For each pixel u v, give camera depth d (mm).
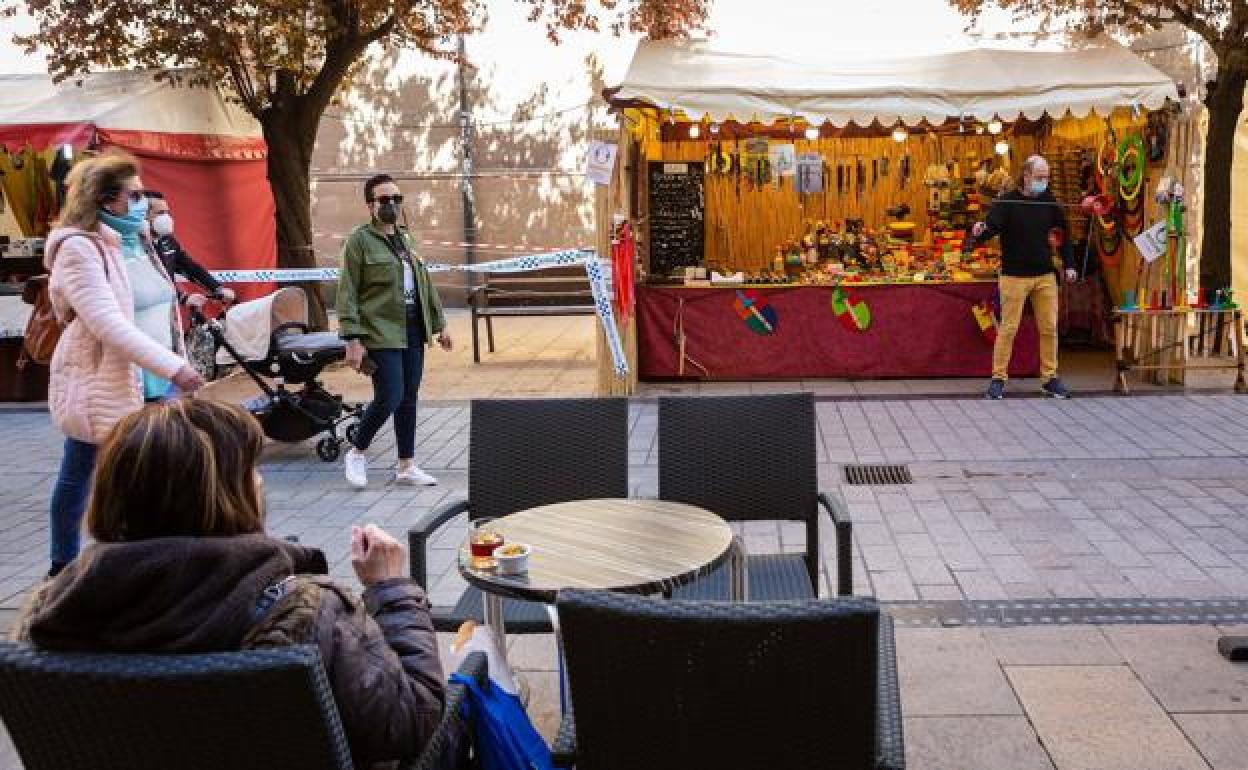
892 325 9781
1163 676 3875
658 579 2918
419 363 6723
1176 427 7699
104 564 1848
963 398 8945
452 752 2350
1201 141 10445
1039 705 3691
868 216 12094
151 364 4457
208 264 11398
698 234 11609
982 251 10867
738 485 4016
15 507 6676
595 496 4000
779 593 3611
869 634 1951
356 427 7512
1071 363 10547
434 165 15938
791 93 8797
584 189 15828
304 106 11305
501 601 3293
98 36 10258
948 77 9211
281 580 2002
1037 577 4906
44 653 1848
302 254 11469
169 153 10633
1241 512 5742
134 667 1799
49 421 9289
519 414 4047
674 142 11750
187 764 1864
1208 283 9844
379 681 2016
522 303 15086
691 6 12289
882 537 5543
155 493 1910
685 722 2039
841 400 8984
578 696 2113
